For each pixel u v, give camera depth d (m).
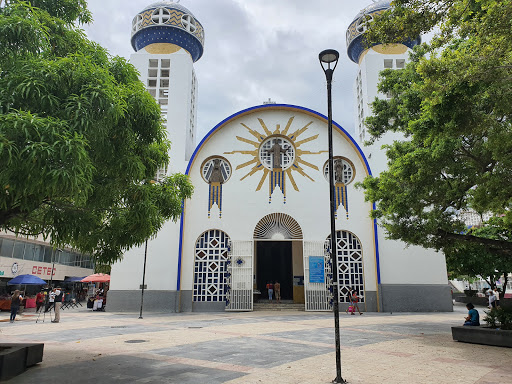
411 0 7.41
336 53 8.32
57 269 37.94
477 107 9.01
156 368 8.12
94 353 9.73
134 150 7.94
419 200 11.70
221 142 24.47
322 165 24.17
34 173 5.01
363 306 22.33
